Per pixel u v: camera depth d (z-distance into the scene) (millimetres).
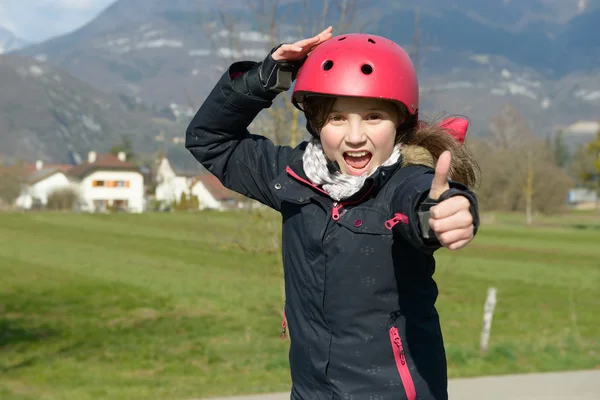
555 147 156500
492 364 10555
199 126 2977
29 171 114875
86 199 108188
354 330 2545
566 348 12070
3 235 47688
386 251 2480
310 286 2607
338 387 2574
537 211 86500
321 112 2559
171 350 13891
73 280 26203
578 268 33688
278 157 2902
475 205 1986
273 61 2830
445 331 16406
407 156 2539
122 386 10352
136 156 124000
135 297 21938
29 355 13414
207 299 21422
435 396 2570
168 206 89438
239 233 11633
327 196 2586
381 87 2434
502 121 90188
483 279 28516
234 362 12531
